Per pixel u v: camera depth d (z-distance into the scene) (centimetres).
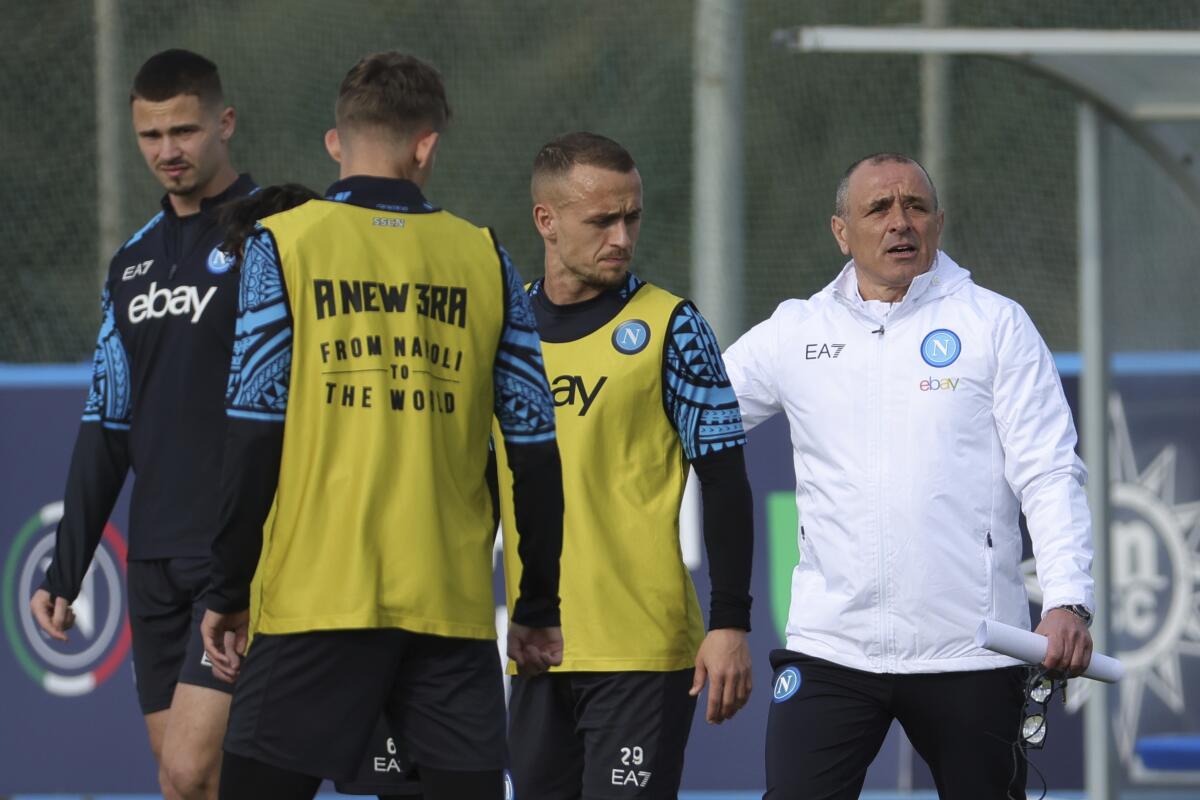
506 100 5703
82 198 5122
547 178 1471
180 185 1554
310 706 1087
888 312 1393
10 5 5375
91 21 5366
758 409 1488
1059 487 1325
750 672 1415
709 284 3294
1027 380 1355
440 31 5806
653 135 5669
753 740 2412
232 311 1528
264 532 1105
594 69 5812
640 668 1447
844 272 1442
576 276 1476
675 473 1479
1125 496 2447
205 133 1555
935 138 4891
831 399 1404
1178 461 2445
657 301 1477
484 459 1152
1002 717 1362
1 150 5191
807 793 1379
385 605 1085
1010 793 1361
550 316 1498
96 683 2439
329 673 1086
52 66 5306
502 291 1155
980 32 2030
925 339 1380
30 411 2483
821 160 5672
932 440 1367
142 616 1582
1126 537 2444
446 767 1115
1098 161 2222
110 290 1585
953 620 1359
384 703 1109
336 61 5659
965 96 5566
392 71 1151
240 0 5625
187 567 1529
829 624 1394
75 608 2442
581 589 1455
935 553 1359
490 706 1130
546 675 1486
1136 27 5838
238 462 1070
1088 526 1322
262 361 1076
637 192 1468
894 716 1402
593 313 1483
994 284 5284
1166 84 2155
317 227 1105
